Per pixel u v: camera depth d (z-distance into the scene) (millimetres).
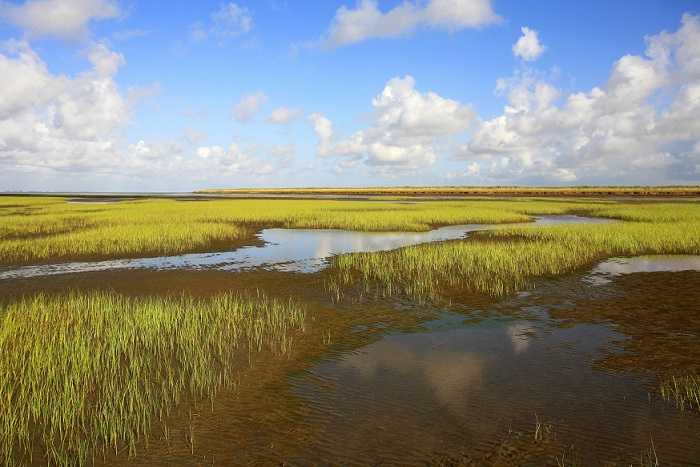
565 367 7867
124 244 21984
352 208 48219
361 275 15805
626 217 35219
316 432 5797
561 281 14484
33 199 82312
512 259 17031
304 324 10523
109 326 9898
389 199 81250
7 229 28172
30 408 6336
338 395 6844
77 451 5359
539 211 45219
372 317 11102
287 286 14453
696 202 59938
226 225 29156
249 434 5770
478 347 8953
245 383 7297
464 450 5371
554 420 6043
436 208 48000
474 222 34688
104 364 7918
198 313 11078
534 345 9031
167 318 10234
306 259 19203
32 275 16125
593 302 12117
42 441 5586
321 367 7961
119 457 5281
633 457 5180
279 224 33438
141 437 5688
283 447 5473
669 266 16594
